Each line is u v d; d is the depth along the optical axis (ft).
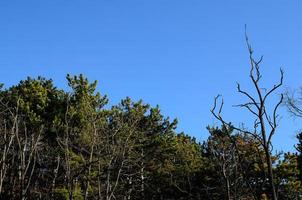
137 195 135.85
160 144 139.03
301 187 128.16
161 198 134.21
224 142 89.20
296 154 140.87
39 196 111.86
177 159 145.69
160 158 140.46
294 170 128.47
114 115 122.21
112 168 106.32
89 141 108.58
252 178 104.32
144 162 126.21
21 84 142.51
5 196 102.22
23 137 116.37
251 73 57.98
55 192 109.50
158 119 144.25
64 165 108.99
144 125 139.54
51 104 131.95
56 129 115.96
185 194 136.98
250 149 94.27
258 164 100.32
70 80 134.92
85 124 114.62
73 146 110.83
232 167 90.58
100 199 103.35
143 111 136.05
